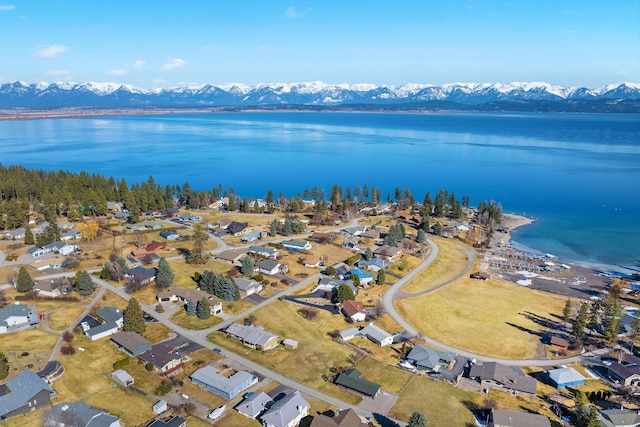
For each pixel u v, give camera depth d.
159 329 99.44
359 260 143.12
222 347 92.88
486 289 129.62
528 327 108.12
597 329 107.12
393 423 72.00
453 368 89.81
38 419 69.44
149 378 81.19
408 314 111.81
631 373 85.31
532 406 78.69
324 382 82.56
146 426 68.50
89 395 75.50
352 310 107.62
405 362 90.19
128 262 136.75
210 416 71.50
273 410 70.56
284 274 132.00
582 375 88.31
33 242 149.88
